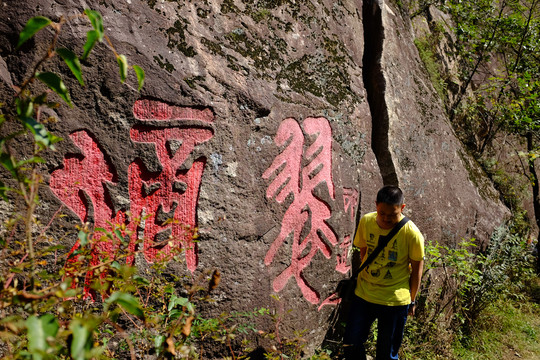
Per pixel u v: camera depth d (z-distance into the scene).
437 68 5.91
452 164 4.70
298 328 2.92
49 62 2.08
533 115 5.93
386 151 3.78
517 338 4.22
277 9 3.10
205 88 2.51
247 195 2.65
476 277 3.92
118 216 2.24
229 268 2.54
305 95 3.06
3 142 1.03
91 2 2.22
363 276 2.76
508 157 6.78
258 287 2.67
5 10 2.05
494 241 4.96
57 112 2.09
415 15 5.70
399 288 2.66
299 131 2.98
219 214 2.52
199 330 2.11
